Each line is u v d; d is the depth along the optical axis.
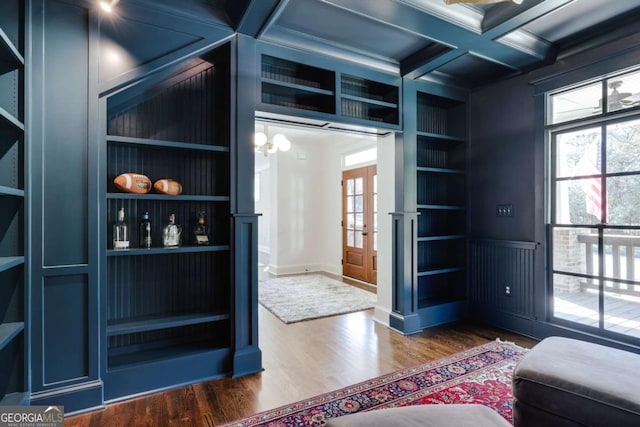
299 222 6.83
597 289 2.81
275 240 6.67
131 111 2.42
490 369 2.55
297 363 2.69
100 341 2.07
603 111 2.78
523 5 2.24
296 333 3.38
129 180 2.24
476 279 3.76
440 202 4.02
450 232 4.04
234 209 2.48
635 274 2.60
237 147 2.49
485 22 2.47
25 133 1.86
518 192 3.35
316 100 3.06
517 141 3.36
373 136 3.62
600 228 2.80
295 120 2.89
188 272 2.61
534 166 3.21
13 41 1.85
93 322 2.04
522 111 3.32
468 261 3.84
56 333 1.94
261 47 2.60
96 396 2.03
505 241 3.44
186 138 2.59
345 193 6.36
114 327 2.19
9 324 1.82
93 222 2.04
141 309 2.45
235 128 2.48
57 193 1.95
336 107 2.92
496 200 3.55
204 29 2.37
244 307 2.51
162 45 2.24
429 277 3.99
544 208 3.12
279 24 2.57
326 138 6.55
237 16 2.35
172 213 2.58
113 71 2.11
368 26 2.62
